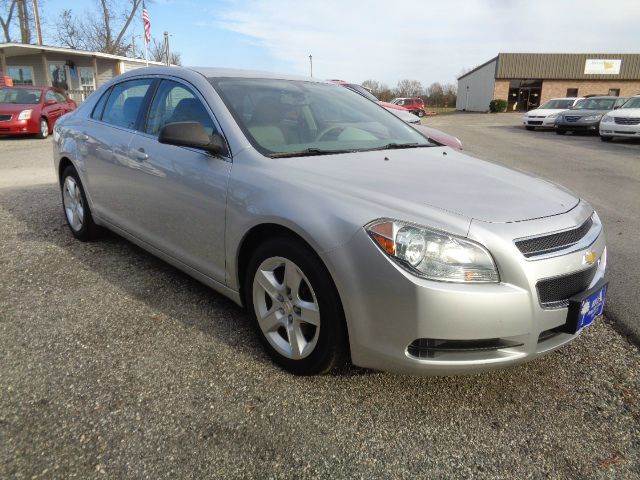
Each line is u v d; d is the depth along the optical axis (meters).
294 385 2.39
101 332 2.83
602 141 15.60
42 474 1.81
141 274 3.67
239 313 3.10
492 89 41.75
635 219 5.67
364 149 3.02
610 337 2.95
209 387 2.36
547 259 2.08
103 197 3.85
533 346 2.10
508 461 1.96
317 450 1.99
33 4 29.83
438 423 2.17
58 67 23.20
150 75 3.58
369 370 2.52
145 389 2.33
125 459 1.90
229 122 2.79
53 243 4.34
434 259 1.98
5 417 2.11
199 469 1.87
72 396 2.26
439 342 2.03
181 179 2.92
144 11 20.44
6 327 2.85
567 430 2.14
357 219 2.11
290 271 2.36
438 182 2.46
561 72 39.84
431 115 39.41
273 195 2.39
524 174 2.91
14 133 12.89
